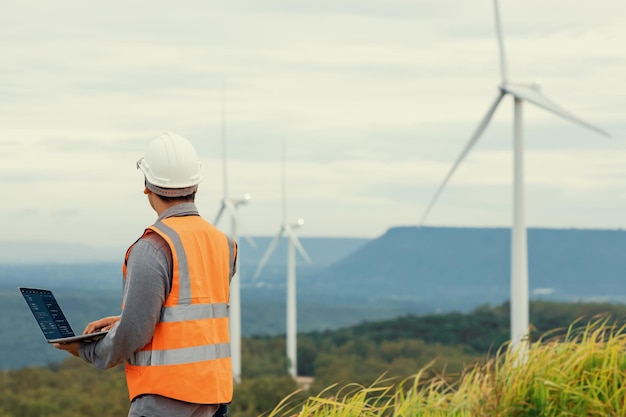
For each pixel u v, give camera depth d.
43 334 4.39
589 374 7.08
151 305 4.27
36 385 52.62
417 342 76.75
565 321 55.47
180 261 4.36
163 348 4.32
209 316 4.43
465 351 75.31
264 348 85.69
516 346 7.38
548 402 6.88
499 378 7.03
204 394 4.36
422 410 6.61
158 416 4.32
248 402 39.66
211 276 4.48
